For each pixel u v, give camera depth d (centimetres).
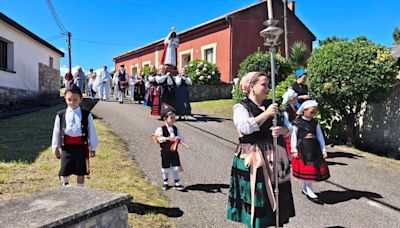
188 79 1145
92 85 2033
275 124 328
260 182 327
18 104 1415
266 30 339
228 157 727
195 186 547
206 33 2091
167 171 526
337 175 656
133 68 3142
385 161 771
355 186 595
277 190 328
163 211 444
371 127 941
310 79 882
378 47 848
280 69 1415
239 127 331
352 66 834
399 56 877
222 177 596
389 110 894
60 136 428
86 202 288
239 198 338
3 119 1033
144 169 612
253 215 324
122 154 683
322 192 562
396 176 660
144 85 1617
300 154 527
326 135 958
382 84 829
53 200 294
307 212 477
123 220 314
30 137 766
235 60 1912
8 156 604
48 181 495
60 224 250
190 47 2236
